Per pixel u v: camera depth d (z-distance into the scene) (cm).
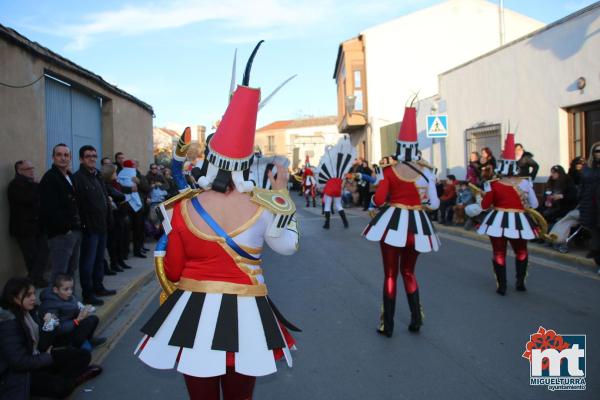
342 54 2641
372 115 2464
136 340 521
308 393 390
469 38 2438
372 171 1912
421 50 2450
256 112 247
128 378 429
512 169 641
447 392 384
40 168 780
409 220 491
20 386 352
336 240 1179
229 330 225
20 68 720
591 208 763
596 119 1019
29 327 360
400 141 509
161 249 257
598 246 765
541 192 1139
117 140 1191
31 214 677
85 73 959
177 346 227
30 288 358
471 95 1444
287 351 244
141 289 745
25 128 734
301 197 3203
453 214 1339
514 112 1248
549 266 830
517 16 2436
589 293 655
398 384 400
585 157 1051
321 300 654
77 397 394
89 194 601
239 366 221
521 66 1209
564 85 1069
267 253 1029
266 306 243
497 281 658
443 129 1342
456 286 705
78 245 611
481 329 522
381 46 2450
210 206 244
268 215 246
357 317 578
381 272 817
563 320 546
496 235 634
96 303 610
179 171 304
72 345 438
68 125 964
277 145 5809
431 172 511
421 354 460
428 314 578
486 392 382
